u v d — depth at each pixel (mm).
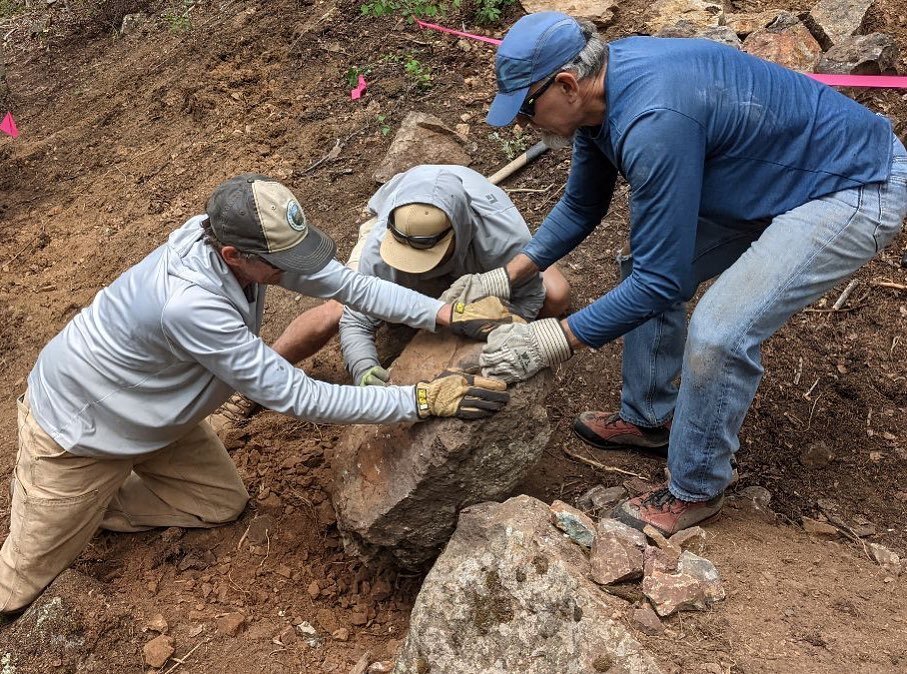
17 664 2838
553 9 5547
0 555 3072
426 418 2740
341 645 2951
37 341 4906
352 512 2979
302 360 4211
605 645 2281
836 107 2568
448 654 2492
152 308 2562
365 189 5145
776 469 3516
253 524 3383
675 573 2557
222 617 2979
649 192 2383
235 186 2432
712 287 2643
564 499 3377
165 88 6559
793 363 3896
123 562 3254
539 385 2822
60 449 2844
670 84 2354
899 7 5098
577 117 2488
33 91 7508
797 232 2541
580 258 4449
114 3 8086
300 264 2496
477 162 5055
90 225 5668
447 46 5836
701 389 2617
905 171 2629
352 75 5781
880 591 2814
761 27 4992
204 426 3270
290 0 6770
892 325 3943
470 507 2756
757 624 2500
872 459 3529
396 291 2889
